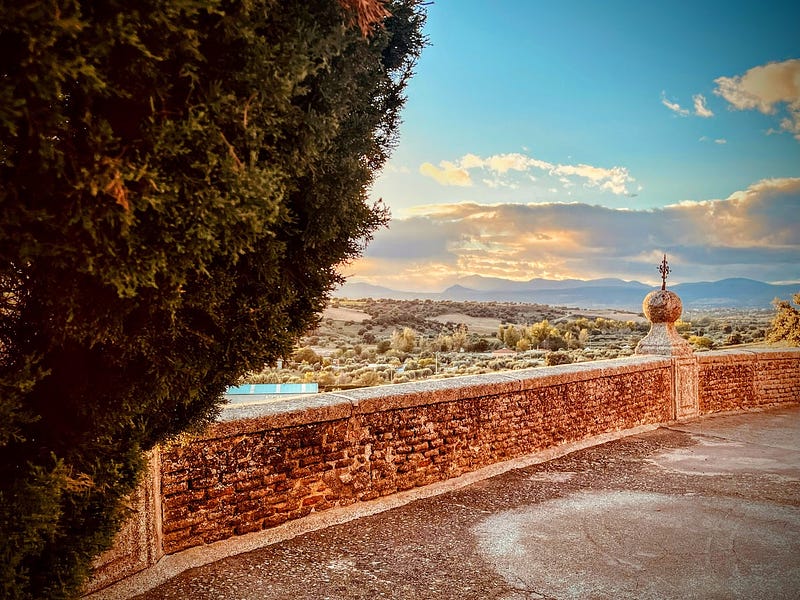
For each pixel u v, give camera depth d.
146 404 2.86
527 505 6.61
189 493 4.91
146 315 2.57
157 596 4.25
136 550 4.38
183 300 2.66
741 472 8.12
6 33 1.87
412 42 3.59
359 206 3.21
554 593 4.51
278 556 5.04
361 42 2.93
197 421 3.62
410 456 6.78
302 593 4.41
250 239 2.42
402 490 6.69
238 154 2.45
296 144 2.69
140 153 2.20
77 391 2.69
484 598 4.41
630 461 8.62
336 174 3.01
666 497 6.98
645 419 10.90
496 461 7.88
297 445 5.68
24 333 2.59
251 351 3.06
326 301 3.41
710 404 12.35
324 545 5.33
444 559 5.11
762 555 5.27
